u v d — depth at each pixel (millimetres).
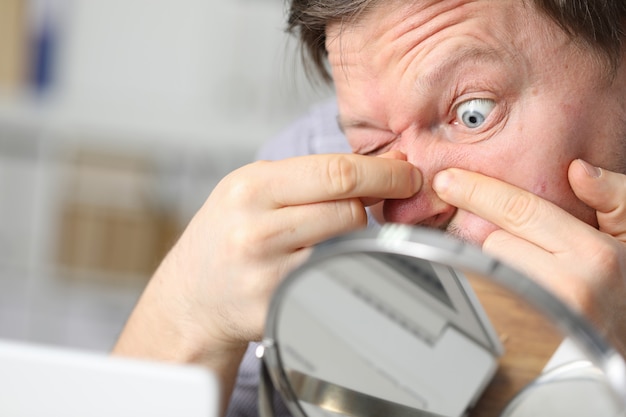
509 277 442
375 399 504
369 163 601
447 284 461
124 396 448
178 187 1997
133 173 1982
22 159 2004
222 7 1965
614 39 620
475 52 607
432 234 449
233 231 606
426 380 497
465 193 609
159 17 2086
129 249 1990
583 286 580
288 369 509
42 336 2027
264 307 610
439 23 608
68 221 1997
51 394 450
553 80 616
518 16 607
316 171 597
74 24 2094
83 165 1985
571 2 603
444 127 630
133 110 1984
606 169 641
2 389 452
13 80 1993
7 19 1961
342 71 640
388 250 452
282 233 599
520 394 474
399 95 623
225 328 640
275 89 1913
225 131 1904
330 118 956
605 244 587
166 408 447
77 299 2018
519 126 621
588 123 626
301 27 688
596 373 447
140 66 2102
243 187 607
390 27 615
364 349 497
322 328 497
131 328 686
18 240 2021
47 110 1952
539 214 595
